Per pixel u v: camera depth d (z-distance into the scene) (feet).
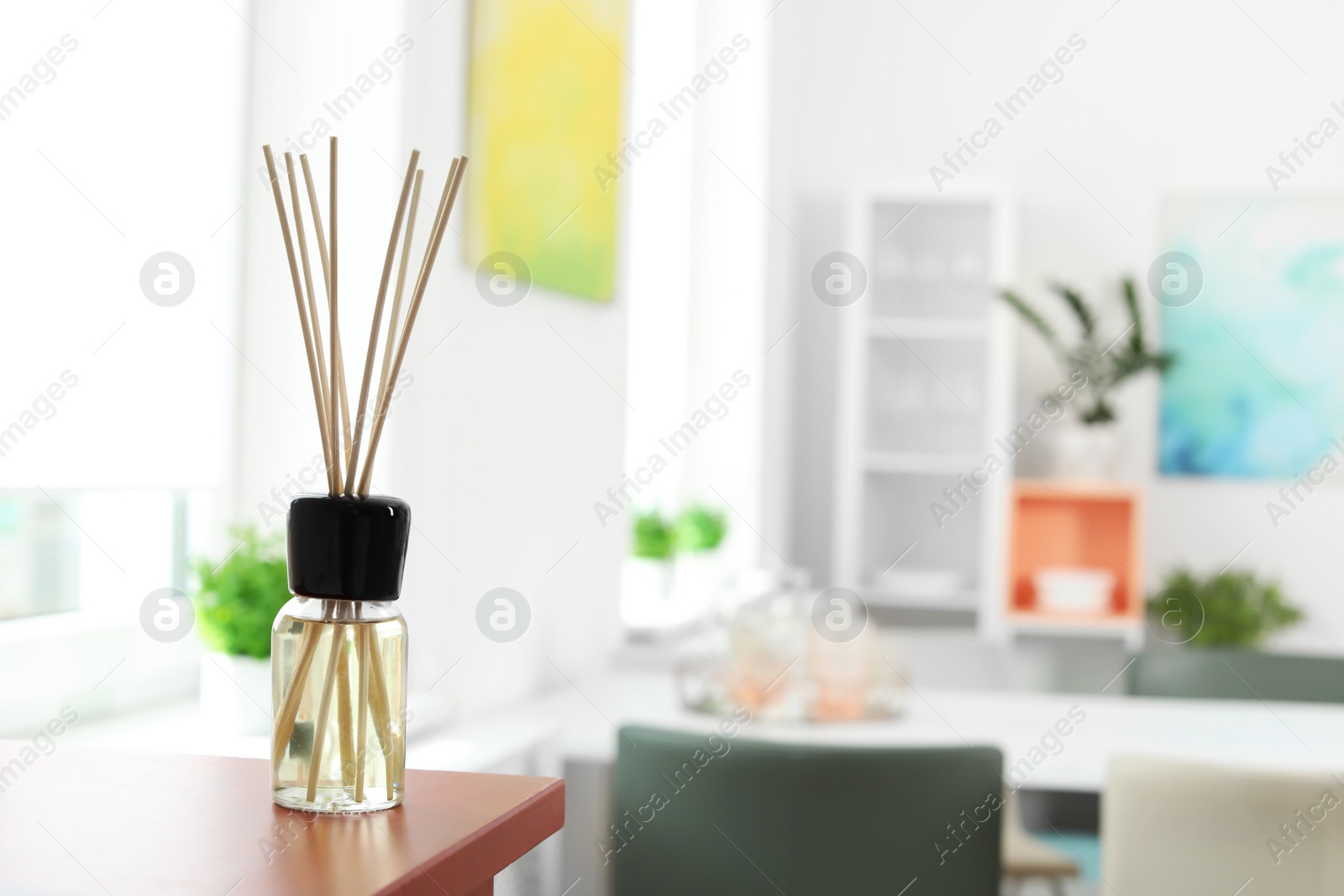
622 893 6.21
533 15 7.79
